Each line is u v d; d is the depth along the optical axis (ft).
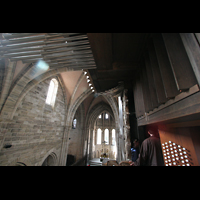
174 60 3.67
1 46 8.43
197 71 2.83
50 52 8.50
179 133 6.55
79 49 8.05
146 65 7.13
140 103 9.35
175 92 4.00
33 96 23.40
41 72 19.19
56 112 32.53
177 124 6.19
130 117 14.06
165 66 4.58
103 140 85.66
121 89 14.56
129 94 14.76
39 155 24.86
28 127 21.75
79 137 59.52
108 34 5.85
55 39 7.76
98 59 8.29
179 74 3.43
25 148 20.85
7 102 16.87
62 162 33.96
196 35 2.95
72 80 34.86
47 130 28.12
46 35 7.50
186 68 3.37
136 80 10.39
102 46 6.76
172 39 3.93
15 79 17.60
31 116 22.67
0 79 16.84
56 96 32.65
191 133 6.02
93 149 80.64
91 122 77.56
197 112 2.87
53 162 31.58
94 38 6.18
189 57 3.18
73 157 54.60
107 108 74.33
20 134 19.81
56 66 9.94
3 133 16.47
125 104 13.25
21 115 20.20
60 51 8.45
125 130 12.84
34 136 23.38
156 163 7.34
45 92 27.20
